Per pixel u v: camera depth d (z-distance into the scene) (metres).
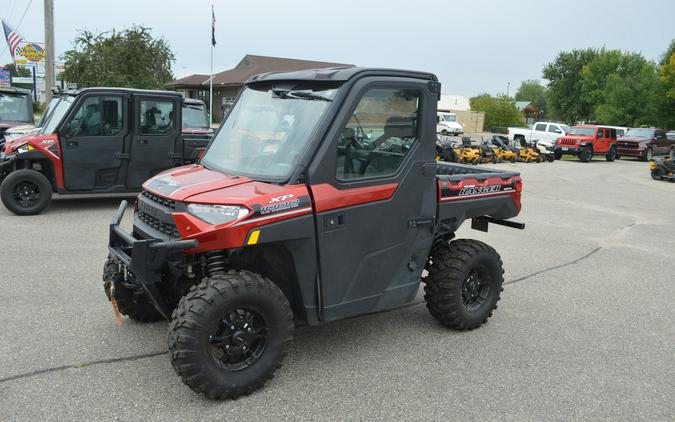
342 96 3.80
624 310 5.74
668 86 52.28
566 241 9.05
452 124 47.50
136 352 4.18
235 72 50.19
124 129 9.49
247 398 3.60
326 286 3.87
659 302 6.06
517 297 6.04
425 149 4.27
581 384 4.03
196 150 9.89
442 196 4.47
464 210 4.68
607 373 4.23
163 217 3.66
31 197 9.12
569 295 6.19
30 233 7.82
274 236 3.52
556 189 16.30
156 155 9.79
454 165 5.80
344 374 4.01
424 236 4.43
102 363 4.00
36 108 31.66
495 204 4.95
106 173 9.53
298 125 3.89
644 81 54.97
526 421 3.50
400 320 5.14
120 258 3.74
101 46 26.88
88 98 9.20
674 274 7.26
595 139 28.95
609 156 30.25
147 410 3.41
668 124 53.84
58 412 3.35
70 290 5.50
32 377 3.76
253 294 3.45
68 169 9.23
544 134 32.25
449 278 4.64
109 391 3.62
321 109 3.83
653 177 20.69
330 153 3.73
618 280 6.88
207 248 3.40
